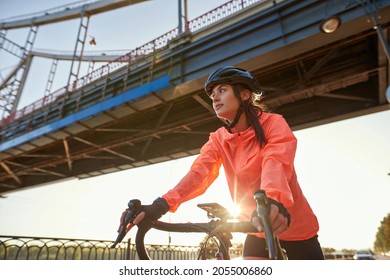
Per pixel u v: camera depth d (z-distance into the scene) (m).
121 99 11.87
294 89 10.08
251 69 9.35
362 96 10.87
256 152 0.90
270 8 9.02
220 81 0.94
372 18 6.82
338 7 7.61
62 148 19.83
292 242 1.04
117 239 0.79
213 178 1.15
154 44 12.53
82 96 15.04
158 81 11.02
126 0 24.11
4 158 18.28
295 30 8.32
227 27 10.00
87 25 25.19
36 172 22.67
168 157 16.16
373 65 9.30
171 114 14.57
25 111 18.69
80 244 4.68
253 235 0.98
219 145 1.10
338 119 11.30
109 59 25.67
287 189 0.64
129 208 0.83
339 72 10.13
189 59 10.85
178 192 0.97
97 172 19.78
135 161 17.06
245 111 0.95
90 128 13.82
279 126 0.85
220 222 0.81
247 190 0.95
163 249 5.83
